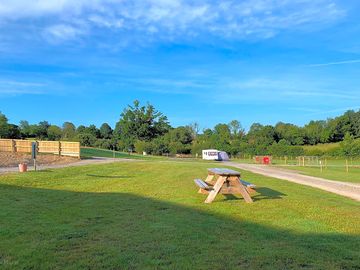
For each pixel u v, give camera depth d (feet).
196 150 342.85
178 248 19.90
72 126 363.76
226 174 36.37
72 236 22.33
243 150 328.29
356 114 366.02
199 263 17.56
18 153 133.39
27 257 18.30
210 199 36.24
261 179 65.41
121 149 342.64
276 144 318.65
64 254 18.80
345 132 351.05
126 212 30.66
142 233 23.13
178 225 25.53
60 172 69.15
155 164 106.73
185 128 406.41
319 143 358.23
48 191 45.21
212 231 23.94
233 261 17.87
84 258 18.20
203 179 59.62
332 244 21.11
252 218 28.48
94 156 168.96
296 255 18.83
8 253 18.89
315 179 78.07
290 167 160.25
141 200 37.63
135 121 406.41
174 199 38.29
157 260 17.93
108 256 18.49
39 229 24.04
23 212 30.27
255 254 18.97
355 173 118.83
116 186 50.83
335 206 34.68
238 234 23.24
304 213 30.66
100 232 23.38
